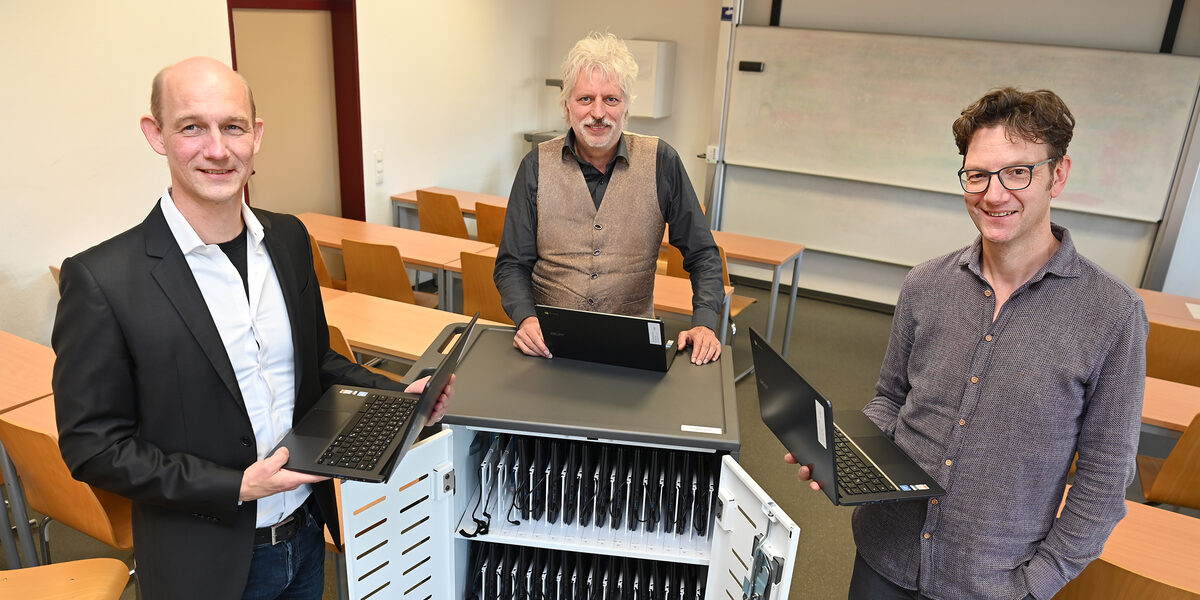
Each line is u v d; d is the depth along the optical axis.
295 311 1.39
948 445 1.31
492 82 6.07
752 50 5.54
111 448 1.15
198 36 3.73
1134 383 1.17
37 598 1.46
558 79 6.67
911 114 5.14
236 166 1.20
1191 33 4.45
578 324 1.65
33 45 3.07
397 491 1.43
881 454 1.36
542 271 2.13
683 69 6.08
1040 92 1.15
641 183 2.05
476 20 5.73
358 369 1.61
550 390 1.57
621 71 1.85
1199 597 1.31
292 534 1.43
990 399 1.26
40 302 3.31
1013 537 1.28
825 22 5.41
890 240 5.50
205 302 1.23
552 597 1.79
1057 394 1.21
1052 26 4.78
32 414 2.10
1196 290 4.79
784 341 4.58
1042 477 1.25
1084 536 1.21
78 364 1.14
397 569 1.50
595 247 2.08
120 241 1.18
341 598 1.99
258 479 1.20
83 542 2.57
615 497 1.64
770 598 1.30
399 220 5.43
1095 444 1.20
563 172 2.04
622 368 1.70
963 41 4.88
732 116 5.76
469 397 1.53
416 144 5.45
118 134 3.46
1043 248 1.22
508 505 1.72
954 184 5.14
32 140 3.14
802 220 5.78
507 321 3.61
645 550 1.60
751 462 3.32
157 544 1.28
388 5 4.93
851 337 5.06
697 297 1.97
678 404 1.53
